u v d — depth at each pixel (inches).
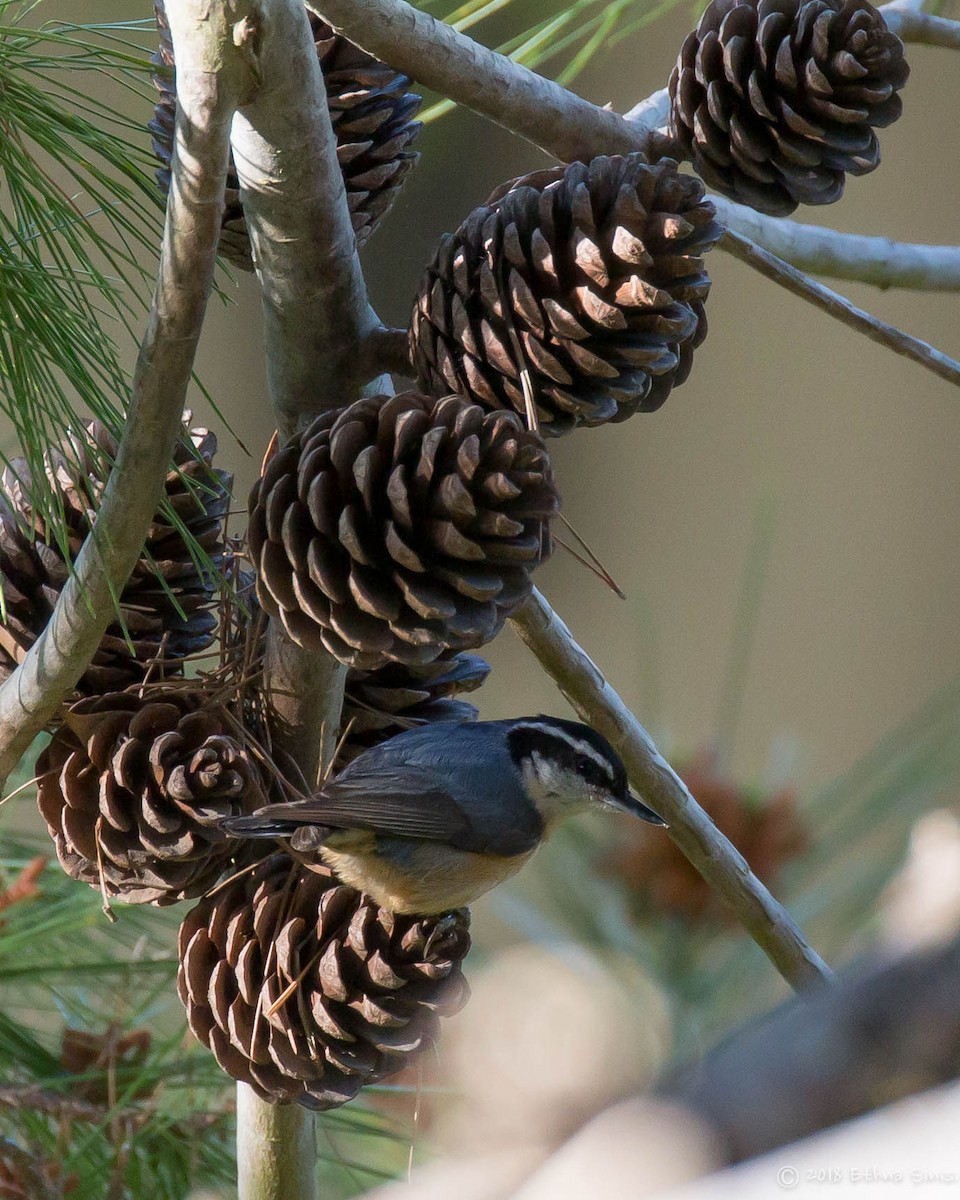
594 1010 206.2
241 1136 204.2
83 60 202.7
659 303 201.0
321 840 203.9
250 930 202.8
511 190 202.1
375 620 200.8
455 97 203.5
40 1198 204.4
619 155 202.7
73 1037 205.5
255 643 203.8
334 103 203.3
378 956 202.2
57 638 201.9
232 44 199.3
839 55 202.8
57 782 203.2
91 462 202.7
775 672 405.7
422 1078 205.5
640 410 202.8
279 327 202.4
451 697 206.1
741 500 423.8
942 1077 115.8
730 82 203.3
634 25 207.8
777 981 208.1
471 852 207.2
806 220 404.8
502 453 200.5
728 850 204.8
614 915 208.1
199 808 202.5
